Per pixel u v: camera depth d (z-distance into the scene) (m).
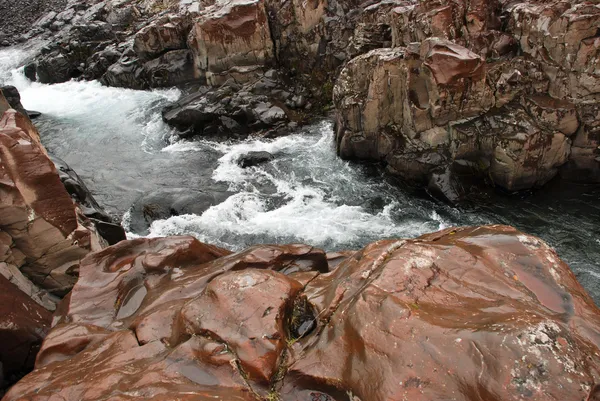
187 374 4.54
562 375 3.96
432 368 4.15
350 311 4.77
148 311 5.81
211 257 7.46
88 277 6.79
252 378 4.48
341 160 14.68
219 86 18.62
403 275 5.07
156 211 12.83
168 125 17.59
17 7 35.06
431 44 11.79
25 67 24.84
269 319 4.89
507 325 4.30
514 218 11.70
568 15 11.48
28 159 7.25
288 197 13.31
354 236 11.72
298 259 6.92
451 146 12.40
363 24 16.34
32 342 6.54
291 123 16.73
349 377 4.32
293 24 18.20
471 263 5.36
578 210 11.76
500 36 13.30
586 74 11.48
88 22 26.08
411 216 12.28
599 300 9.35
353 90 13.80
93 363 4.99
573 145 12.13
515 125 11.73
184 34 20.42
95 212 10.52
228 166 14.91
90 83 22.75
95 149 16.61
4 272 7.19
